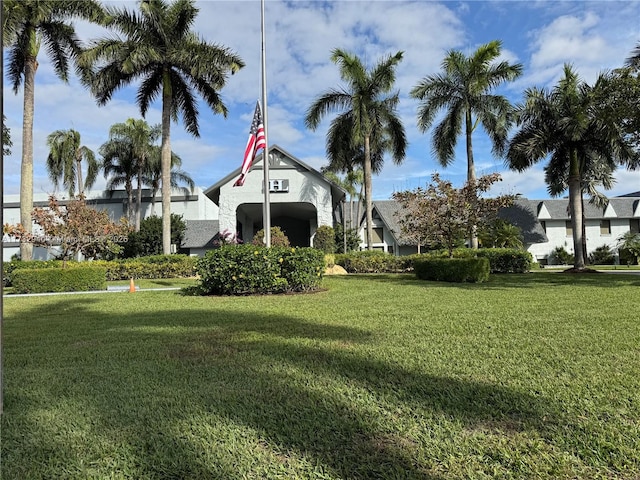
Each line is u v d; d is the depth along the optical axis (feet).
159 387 11.84
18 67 65.46
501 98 75.05
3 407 10.45
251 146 42.11
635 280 47.09
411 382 11.78
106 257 85.76
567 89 68.18
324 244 77.25
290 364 13.85
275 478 7.25
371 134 80.02
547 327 19.29
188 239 119.96
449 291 36.35
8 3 57.72
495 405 10.11
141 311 27.71
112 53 65.51
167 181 68.28
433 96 76.95
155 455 8.03
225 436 8.76
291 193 80.02
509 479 7.14
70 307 30.94
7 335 20.45
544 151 68.44
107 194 132.36
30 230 59.47
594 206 121.39
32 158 60.54
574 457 7.76
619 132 59.16
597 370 12.64
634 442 8.21
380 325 20.59
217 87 71.67
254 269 36.50
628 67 47.01
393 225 114.32
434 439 8.49
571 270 68.59
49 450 8.34
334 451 8.13
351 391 11.18
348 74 74.59
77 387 12.02
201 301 32.68
